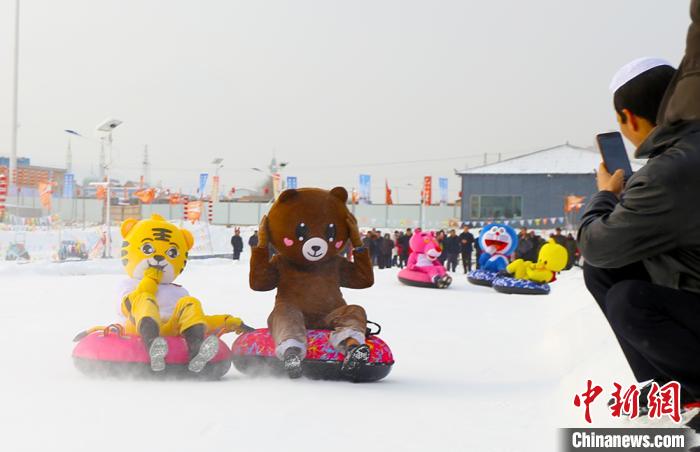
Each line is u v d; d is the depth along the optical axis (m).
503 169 48.50
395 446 4.39
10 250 32.03
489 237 21.91
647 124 3.88
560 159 48.69
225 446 4.27
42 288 17.67
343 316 7.02
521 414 5.35
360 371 6.79
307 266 7.30
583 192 47.06
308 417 5.11
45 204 43.09
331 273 7.40
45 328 10.41
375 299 16.64
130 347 6.59
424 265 20.69
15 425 4.74
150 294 6.83
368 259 7.45
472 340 10.30
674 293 3.61
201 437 4.48
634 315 3.65
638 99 3.86
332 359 6.81
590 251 3.71
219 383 6.55
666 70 3.87
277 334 6.80
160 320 6.81
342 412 5.33
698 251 3.47
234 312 13.03
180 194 60.97
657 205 3.44
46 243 39.72
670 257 3.57
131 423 4.82
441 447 4.38
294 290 7.21
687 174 3.39
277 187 49.34
